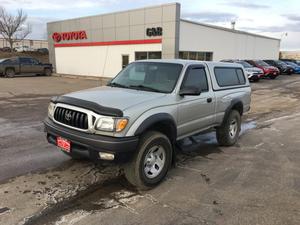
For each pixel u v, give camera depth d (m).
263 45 41.28
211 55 28.70
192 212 3.70
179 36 22.91
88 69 29.72
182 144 6.70
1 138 6.68
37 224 3.35
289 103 13.74
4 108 10.66
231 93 6.34
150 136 4.25
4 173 4.71
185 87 4.91
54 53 33.38
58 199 3.94
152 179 4.32
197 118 5.34
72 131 4.12
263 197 4.13
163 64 5.29
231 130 6.61
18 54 47.69
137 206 3.81
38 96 14.11
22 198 3.92
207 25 26.98
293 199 4.09
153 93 4.71
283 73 33.09
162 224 3.42
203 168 5.22
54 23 32.50
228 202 3.97
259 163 5.54
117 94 4.55
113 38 26.66
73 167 5.04
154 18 23.31
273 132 8.04
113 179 4.62
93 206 3.79
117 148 3.81
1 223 3.34
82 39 29.59
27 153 5.68
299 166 5.41
